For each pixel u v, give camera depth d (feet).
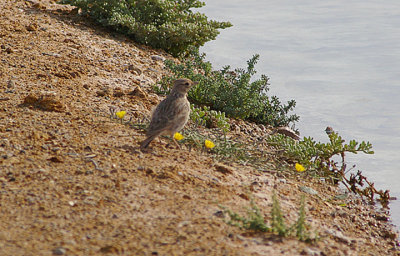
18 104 38.29
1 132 33.09
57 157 30.14
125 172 29.73
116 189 27.55
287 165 39.58
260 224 25.54
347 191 38.91
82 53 53.72
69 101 40.86
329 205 34.22
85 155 31.27
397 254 29.81
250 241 24.12
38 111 37.68
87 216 24.45
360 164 43.21
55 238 22.16
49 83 43.80
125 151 32.86
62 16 65.51
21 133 33.24
